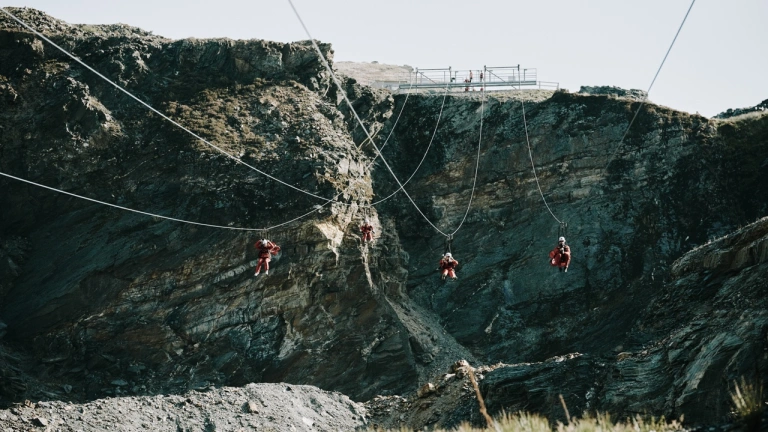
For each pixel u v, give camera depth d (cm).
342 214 6375
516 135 7500
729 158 7388
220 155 6575
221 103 7125
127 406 3578
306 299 6084
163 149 6706
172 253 6134
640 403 2959
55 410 3462
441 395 3800
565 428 1942
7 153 6600
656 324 3728
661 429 2023
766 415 1912
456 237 7331
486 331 6881
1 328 5941
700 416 2698
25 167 6581
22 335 5931
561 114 7469
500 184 7425
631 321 6712
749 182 7325
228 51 7494
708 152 7362
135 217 6372
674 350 3095
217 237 6172
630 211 7181
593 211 7200
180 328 5922
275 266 6094
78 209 6512
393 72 10812
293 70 7569
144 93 7162
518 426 1925
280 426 3584
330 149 6775
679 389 2872
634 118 6719
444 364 6425
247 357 5891
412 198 7475
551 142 7406
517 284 7069
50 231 6456
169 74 7331
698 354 2967
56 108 6706
